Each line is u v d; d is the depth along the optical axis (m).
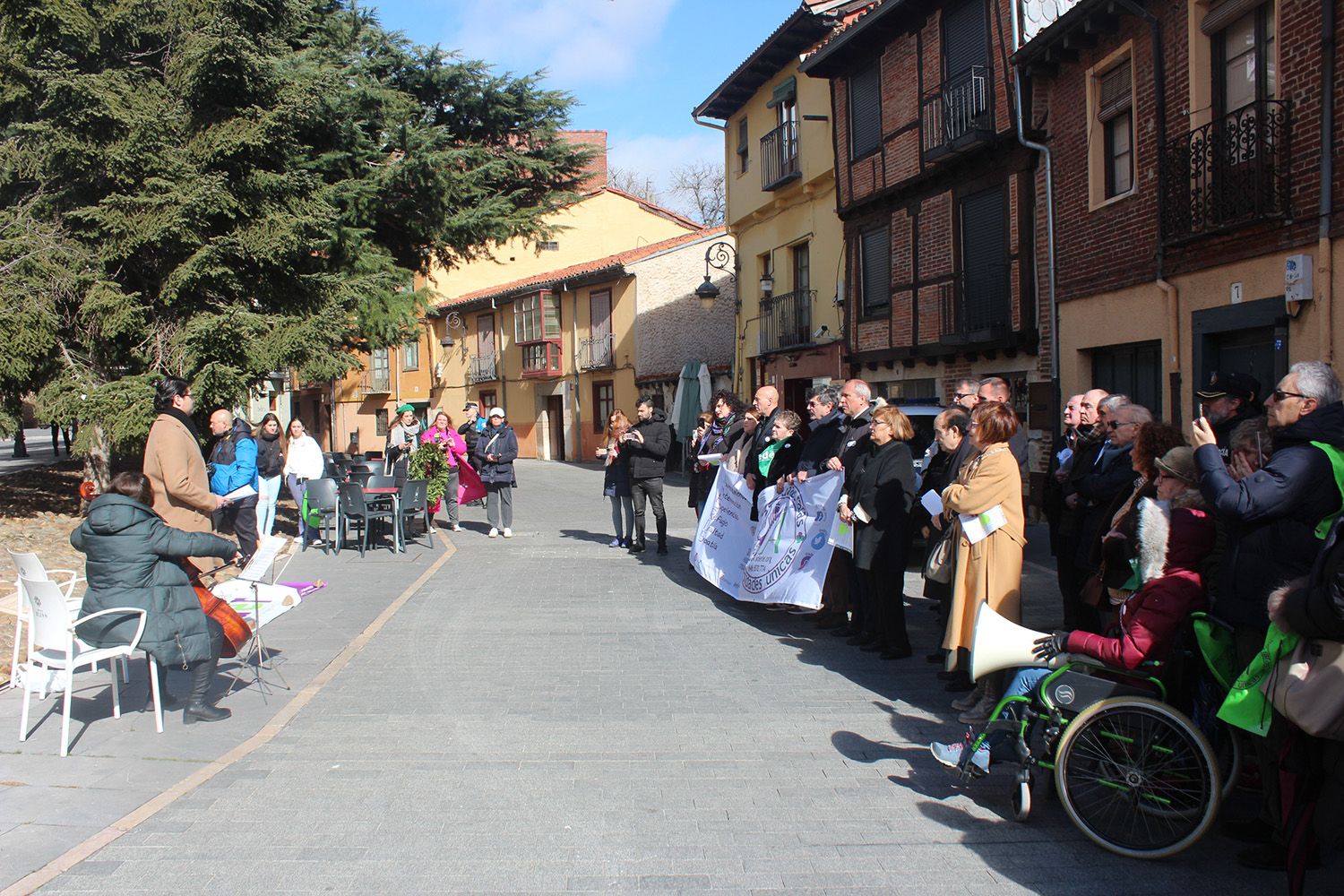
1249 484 3.95
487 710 6.01
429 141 16.62
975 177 15.32
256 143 12.59
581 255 41.00
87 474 14.02
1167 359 10.90
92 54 12.41
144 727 5.71
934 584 7.37
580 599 9.54
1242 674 3.84
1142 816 4.17
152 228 11.72
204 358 12.17
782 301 22.14
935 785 4.81
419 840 4.18
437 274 42.81
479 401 41.88
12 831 4.29
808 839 4.20
